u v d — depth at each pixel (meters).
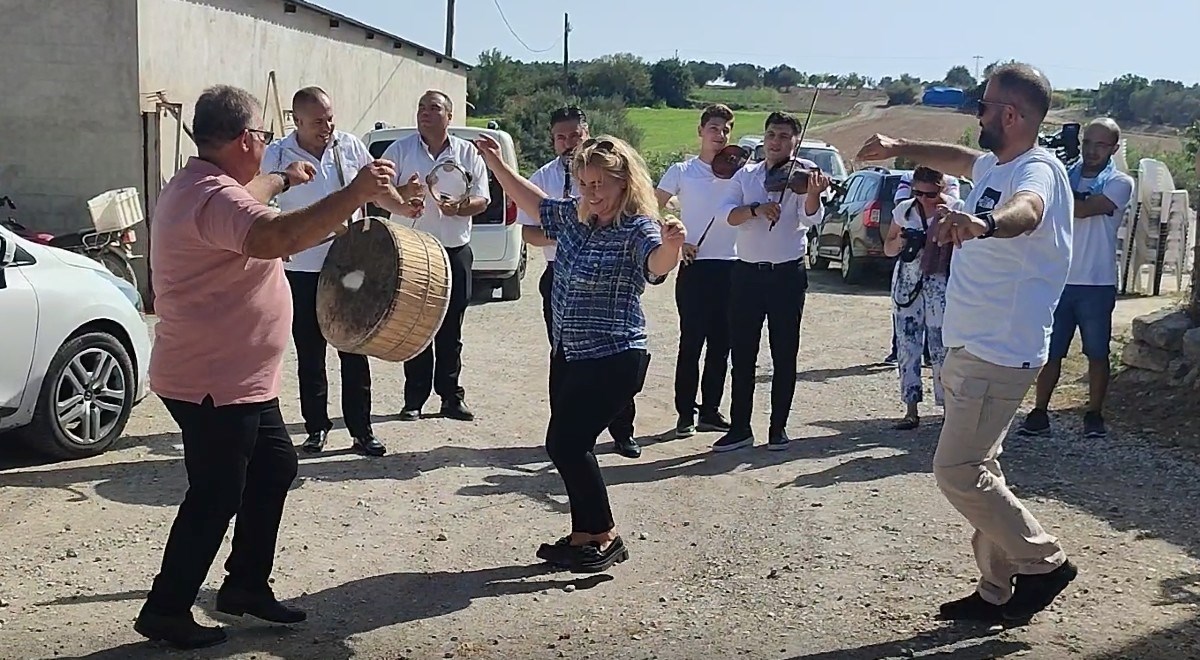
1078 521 6.30
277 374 4.82
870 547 6.00
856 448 8.02
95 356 7.57
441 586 5.52
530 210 5.78
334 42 21.33
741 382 7.92
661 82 54.69
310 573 5.67
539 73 57.38
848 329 13.59
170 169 14.77
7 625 4.93
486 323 13.64
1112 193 7.81
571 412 5.51
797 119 7.66
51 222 14.35
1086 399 9.12
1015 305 4.56
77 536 6.09
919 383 8.55
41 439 7.29
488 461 7.70
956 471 4.67
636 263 5.39
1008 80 4.67
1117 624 4.94
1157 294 16.52
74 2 13.98
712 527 6.39
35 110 14.18
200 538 4.64
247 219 4.30
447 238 8.43
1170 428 8.16
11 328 6.97
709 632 4.95
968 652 4.69
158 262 4.58
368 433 7.71
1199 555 5.78
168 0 14.77
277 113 18.06
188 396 4.58
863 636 4.88
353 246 5.90
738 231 7.69
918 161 5.18
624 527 6.40
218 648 4.74
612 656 4.71
